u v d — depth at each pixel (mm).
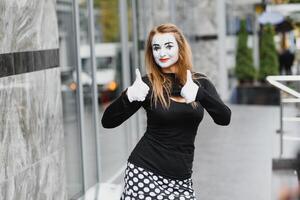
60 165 5492
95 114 7281
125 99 3801
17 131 4523
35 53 4953
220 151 9398
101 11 7734
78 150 6793
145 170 3820
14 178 4438
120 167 8281
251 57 20062
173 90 3854
